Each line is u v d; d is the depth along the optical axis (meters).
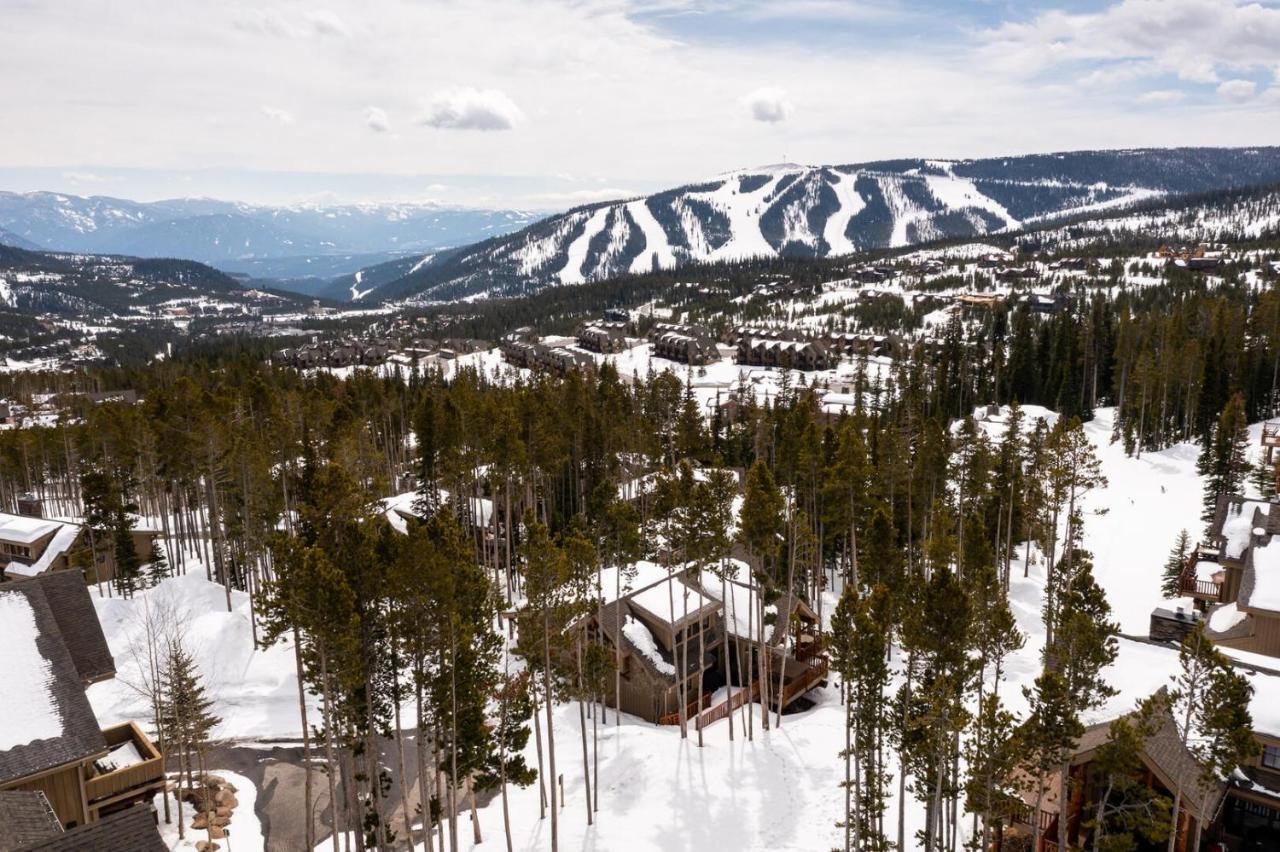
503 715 30.31
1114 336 127.38
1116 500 78.12
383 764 37.41
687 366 191.00
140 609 53.38
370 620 26.73
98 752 25.23
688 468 42.28
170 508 86.56
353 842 30.80
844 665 27.67
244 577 59.62
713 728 40.66
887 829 31.52
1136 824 23.06
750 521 38.97
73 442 80.94
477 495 66.50
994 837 27.77
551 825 30.45
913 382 118.56
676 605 44.44
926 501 56.78
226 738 39.47
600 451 69.62
